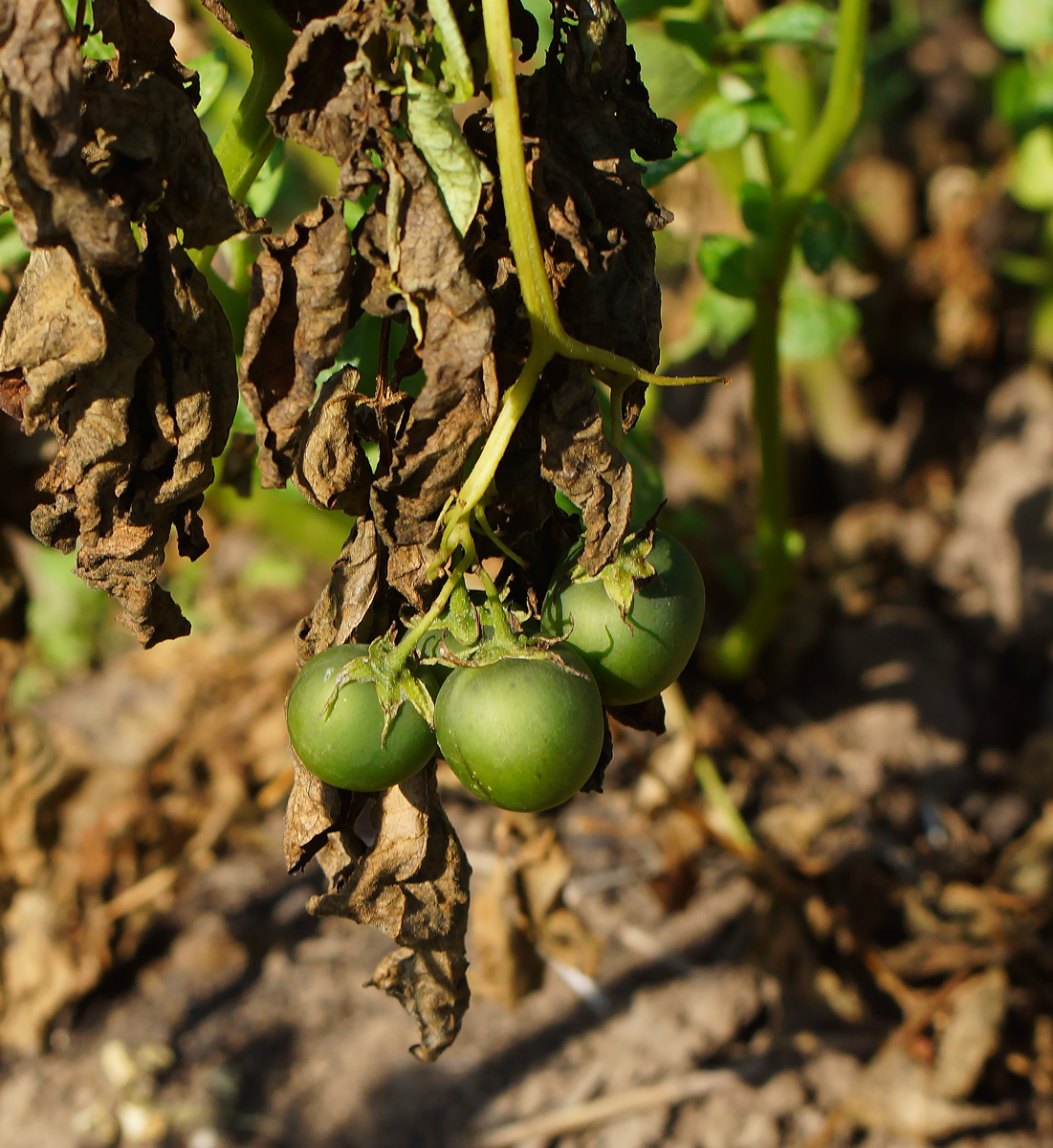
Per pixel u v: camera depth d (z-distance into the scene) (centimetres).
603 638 41
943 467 91
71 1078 64
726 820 67
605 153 41
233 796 72
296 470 41
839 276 91
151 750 73
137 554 42
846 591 82
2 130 38
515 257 39
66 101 38
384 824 43
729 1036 62
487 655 40
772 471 66
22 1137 61
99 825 68
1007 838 70
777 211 56
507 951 55
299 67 39
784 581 70
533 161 40
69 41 38
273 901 71
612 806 72
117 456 41
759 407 63
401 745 41
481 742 40
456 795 73
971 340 93
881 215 97
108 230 39
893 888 65
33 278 40
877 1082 58
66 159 39
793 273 75
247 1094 62
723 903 67
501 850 55
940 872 67
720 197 81
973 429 92
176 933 70
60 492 42
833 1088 60
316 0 41
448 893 44
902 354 96
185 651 82
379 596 42
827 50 55
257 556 86
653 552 41
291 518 74
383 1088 62
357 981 67
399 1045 64
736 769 73
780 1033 62
